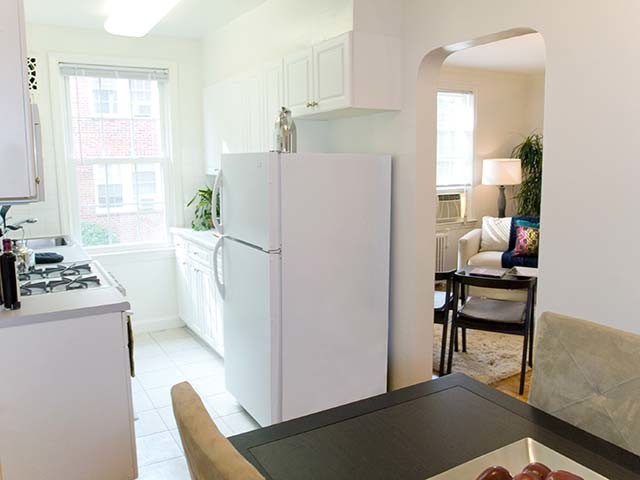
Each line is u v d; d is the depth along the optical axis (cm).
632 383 142
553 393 159
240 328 301
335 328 286
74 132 436
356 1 270
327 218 276
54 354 218
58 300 234
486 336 442
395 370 314
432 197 293
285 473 119
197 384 358
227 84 416
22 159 205
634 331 190
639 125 183
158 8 324
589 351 152
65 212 434
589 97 198
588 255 202
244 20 393
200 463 92
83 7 368
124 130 457
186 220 487
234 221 297
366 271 294
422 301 297
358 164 283
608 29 190
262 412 282
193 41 473
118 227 462
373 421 143
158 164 476
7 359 210
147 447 280
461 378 172
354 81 272
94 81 439
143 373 378
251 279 282
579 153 202
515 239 567
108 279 286
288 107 326
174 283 480
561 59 206
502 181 592
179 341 445
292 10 329
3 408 211
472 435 135
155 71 459
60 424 223
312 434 136
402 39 286
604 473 119
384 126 303
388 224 300
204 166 488
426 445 131
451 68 592
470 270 370
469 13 246
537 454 124
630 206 188
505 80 638
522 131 660
